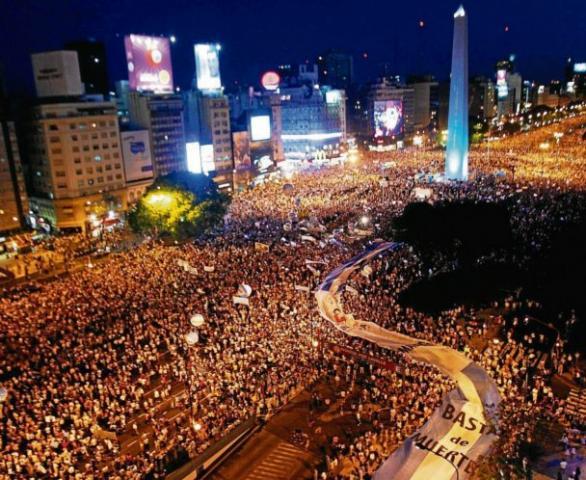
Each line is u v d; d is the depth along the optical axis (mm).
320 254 62719
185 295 52531
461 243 57750
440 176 110312
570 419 33031
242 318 46469
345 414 35281
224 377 38562
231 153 132125
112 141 98812
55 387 37469
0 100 85688
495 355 39562
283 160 162000
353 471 29797
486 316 47938
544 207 76312
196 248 68750
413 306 49312
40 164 94438
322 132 169250
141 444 32688
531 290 52781
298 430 34062
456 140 107312
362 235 69125
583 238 60844
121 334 45312
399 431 31906
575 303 49375
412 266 58750
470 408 30031
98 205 96688
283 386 37344
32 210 98375
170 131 115562
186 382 39000
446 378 35375
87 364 40531
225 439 32250
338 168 139875
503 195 85125
